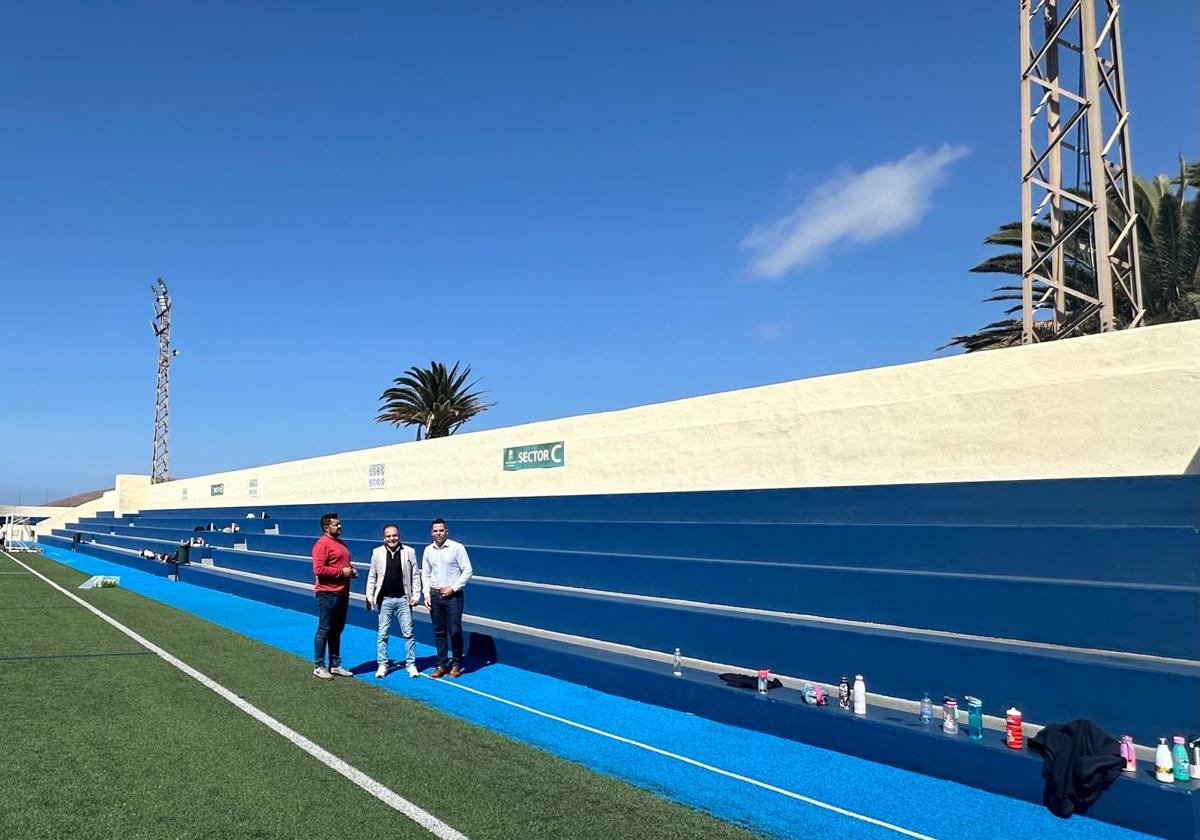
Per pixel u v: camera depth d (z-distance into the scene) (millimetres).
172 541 30484
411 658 9836
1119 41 11906
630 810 5461
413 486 20703
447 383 44531
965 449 9031
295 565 18750
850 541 9102
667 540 11578
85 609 16203
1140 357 7707
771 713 7297
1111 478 7586
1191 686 5547
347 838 4930
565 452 15453
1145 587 6328
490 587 12391
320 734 7176
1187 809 4988
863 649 7488
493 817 5297
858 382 10258
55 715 7707
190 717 7699
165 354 49094
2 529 59500
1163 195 21891
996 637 7121
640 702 8492
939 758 6172
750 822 5289
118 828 5008
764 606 9234
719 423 12172
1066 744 5578
